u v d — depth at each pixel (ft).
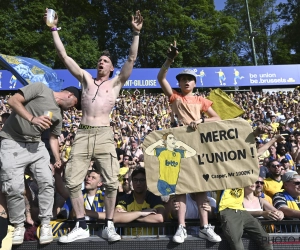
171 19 129.29
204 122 14.02
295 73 90.58
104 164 12.90
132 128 48.44
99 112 13.11
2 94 86.69
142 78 88.38
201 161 13.85
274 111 65.31
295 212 15.11
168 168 13.98
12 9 107.14
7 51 100.89
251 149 13.70
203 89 100.89
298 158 31.89
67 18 112.27
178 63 127.75
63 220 14.16
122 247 12.63
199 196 13.65
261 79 89.97
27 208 14.06
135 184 15.71
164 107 72.23
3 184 12.07
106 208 13.00
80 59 107.04
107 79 13.78
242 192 13.89
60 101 13.35
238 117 15.29
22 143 12.48
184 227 13.05
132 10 134.00
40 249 12.48
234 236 12.58
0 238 12.09
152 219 14.32
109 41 139.64
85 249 12.51
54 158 15.08
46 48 103.91
